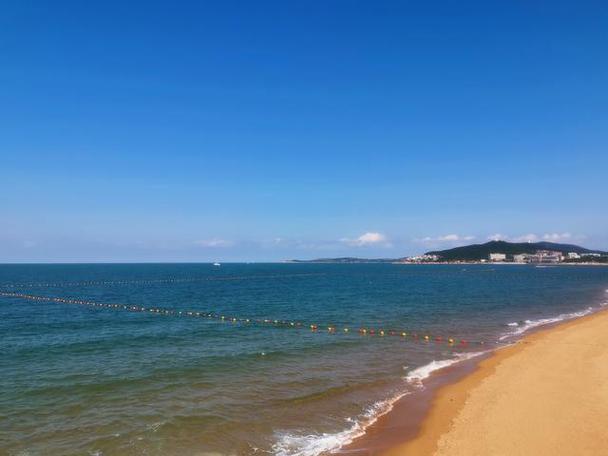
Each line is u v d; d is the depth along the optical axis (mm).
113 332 34125
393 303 55812
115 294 70688
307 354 26719
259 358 25328
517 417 16281
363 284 96750
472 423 16062
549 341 29719
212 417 16438
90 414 16594
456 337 33156
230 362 24266
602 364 22938
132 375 21469
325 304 54781
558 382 20203
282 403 18156
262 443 14555
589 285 92062
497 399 18422
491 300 60125
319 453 13961
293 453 13938
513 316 44562
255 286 90375
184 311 48312
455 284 95625
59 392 19000
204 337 32062
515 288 82938
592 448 13641
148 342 29953
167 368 22781
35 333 33594
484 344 30719
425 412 17438
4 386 19750
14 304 55344
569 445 13883
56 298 63469
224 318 42531
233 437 14914
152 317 43438
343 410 17594
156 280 113750
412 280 113375
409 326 37781
